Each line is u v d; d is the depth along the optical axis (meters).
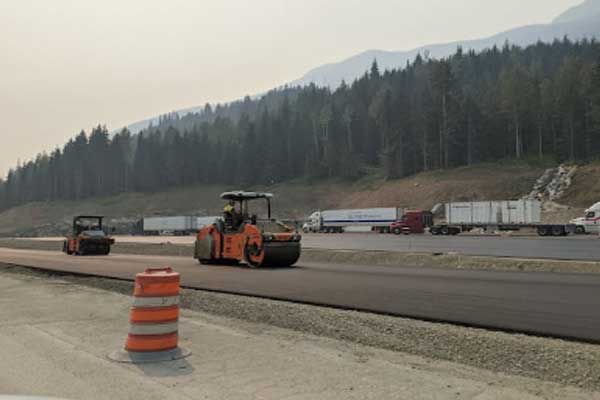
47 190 175.25
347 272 18.00
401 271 18.27
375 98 148.00
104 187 162.88
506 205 56.25
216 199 138.00
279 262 20.53
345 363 6.59
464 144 110.44
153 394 5.50
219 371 6.31
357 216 71.19
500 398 5.21
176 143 156.38
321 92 187.75
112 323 9.59
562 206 71.38
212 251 22.52
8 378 6.10
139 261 26.50
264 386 5.70
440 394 5.34
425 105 119.25
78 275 18.66
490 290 12.25
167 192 149.38
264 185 138.75
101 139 168.25
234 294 12.66
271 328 9.05
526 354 6.70
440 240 41.59
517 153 104.81
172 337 7.16
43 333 8.67
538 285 13.23
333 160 129.12
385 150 116.56
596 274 16.64
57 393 5.55
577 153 100.69
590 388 5.57
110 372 6.32
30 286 16.08
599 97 95.25
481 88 136.00
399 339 7.88
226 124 191.38
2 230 147.38
